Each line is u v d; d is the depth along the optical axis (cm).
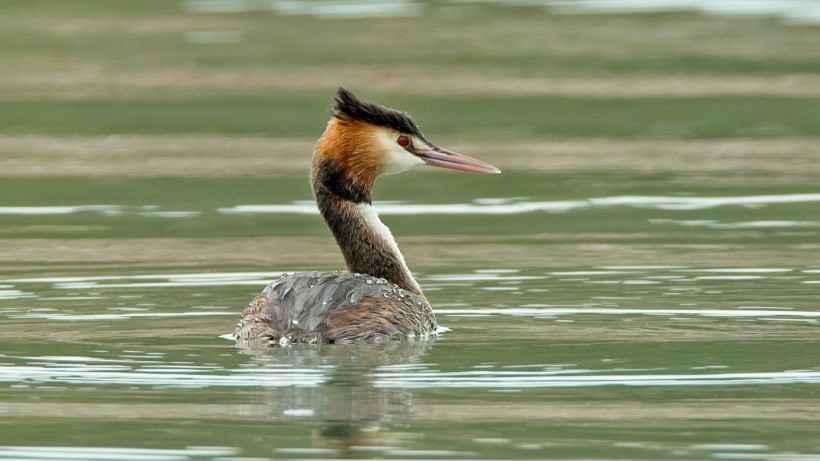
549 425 1070
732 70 3075
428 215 2069
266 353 1255
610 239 1852
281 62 3152
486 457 1005
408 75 3030
